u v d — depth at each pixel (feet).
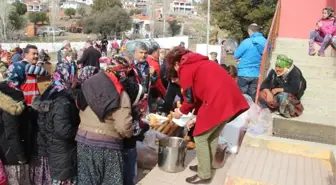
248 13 97.50
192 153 16.81
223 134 16.47
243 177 12.81
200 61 12.72
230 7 101.50
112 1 209.67
